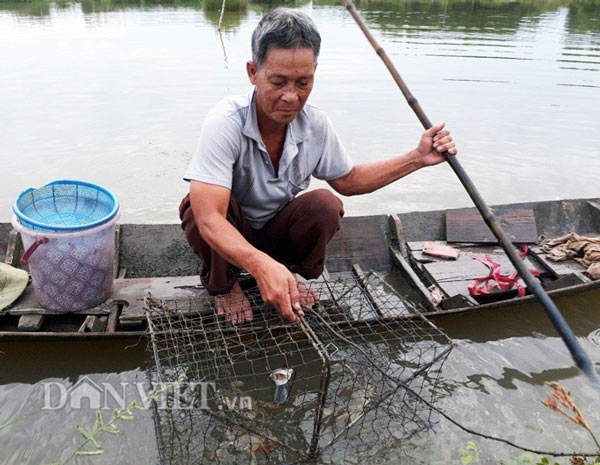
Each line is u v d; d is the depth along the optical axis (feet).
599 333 9.60
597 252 11.02
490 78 27.30
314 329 8.82
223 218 7.16
